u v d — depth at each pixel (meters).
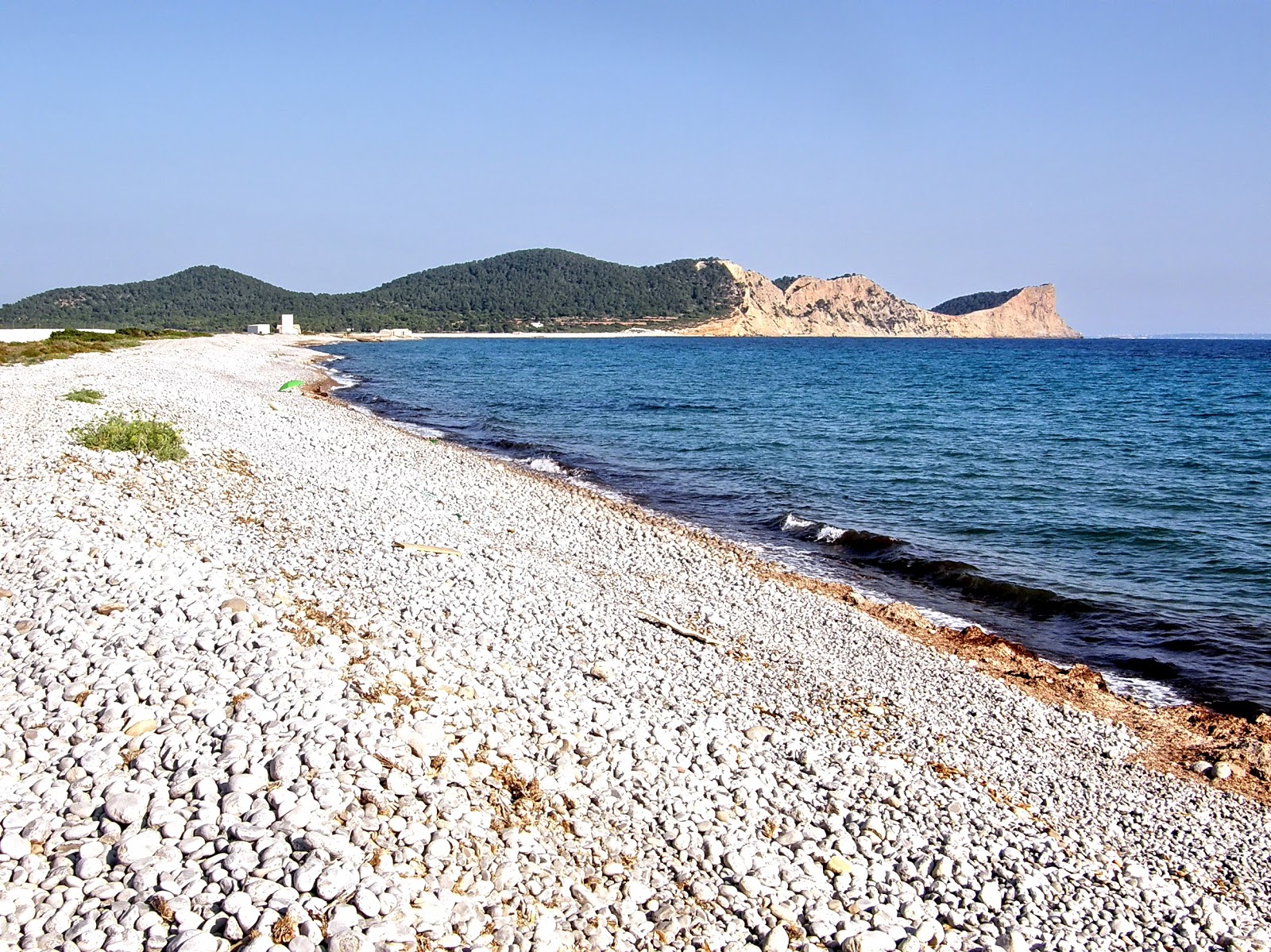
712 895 7.08
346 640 9.81
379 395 55.56
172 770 6.83
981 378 81.56
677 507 25.25
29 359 44.94
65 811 6.34
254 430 26.84
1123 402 57.28
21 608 9.21
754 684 12.03
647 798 8.18
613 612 14.02
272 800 6.53
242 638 8.99
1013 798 10.02
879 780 9.66
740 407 52.59
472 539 17.61
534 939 6.07
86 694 7.67
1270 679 14.14
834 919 7.11
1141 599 17.72
